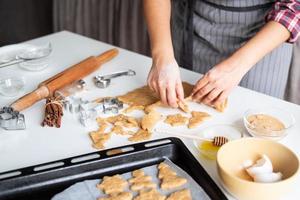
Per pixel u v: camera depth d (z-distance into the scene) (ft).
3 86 3.84
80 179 2.77
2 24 9.09
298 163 2.54
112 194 2.60
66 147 3.07
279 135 3.10
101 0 7.42
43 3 8.82
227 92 3.42
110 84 3.92
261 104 3.61
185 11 4.63
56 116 3.34
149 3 4.03
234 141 2.77
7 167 2.87
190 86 3.80
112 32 7.55
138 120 3.39
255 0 4.16
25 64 4.22
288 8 3.58
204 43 4.64
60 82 3.72
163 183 2.66
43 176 2.70
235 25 4.35
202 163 2.93
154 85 3.49
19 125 3.25
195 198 2.55
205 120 3.39
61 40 4.89
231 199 2.60
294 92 5.95
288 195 2.55
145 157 2.91
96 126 3.31
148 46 7.14
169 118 3.40
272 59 4.38
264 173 2.58
